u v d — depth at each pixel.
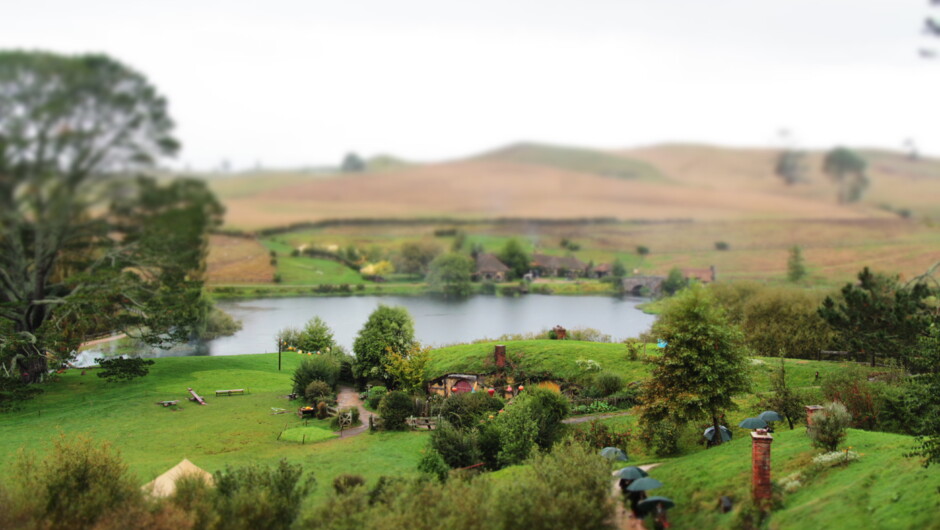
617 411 61.44
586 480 32.19
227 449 54.09
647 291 198.25
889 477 31.27
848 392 48.88
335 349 94.50
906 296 65.19
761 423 46.12
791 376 65.06
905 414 44.28
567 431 52.59
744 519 31.58
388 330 78.81
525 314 164.88
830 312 68.62
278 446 55.12
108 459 36.56
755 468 32.44
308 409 65.56
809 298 95.31
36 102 59.22
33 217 63.09
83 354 107.00
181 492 34.47
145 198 68.31
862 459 34.50
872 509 28.97
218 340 129.00
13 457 48.78
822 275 159.75
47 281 83.62
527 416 49.56
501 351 74.50
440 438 48.97
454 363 77.44
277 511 33.25
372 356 77.69
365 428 61.22
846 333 67.69
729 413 54.88
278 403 71.25
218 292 189.88
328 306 176.38
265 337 132.50
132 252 78.19
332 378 75.62
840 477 32.91
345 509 32.28
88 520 33.25
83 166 62.28
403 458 49.97
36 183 59.84
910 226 160.25
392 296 199.50
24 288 77.81
